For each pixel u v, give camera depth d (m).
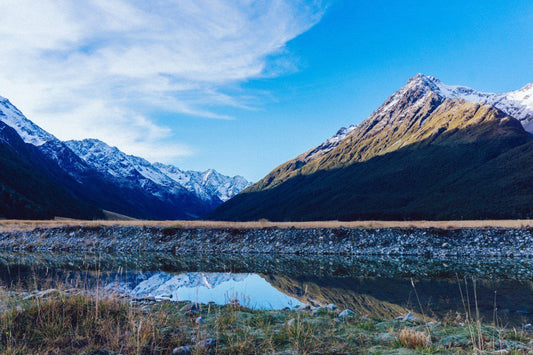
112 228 44.91
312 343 7.93
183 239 42.53
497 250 35.97
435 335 9.09
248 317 10.55
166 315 9.73
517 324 12.05
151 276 23.77
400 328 9.79
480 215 104.50
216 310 11.32
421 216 119.69
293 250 39.19
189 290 18.70
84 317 8.33
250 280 22.72
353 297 17.39
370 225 43.38
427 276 24.56
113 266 28.53
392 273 26.02
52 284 17.47
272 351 7.29
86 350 6.73
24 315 8.08
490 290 19.19
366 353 7.40
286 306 14.45
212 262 32.19
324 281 22.50
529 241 36.53
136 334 7.53
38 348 6.67
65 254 36.84
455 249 36.84
